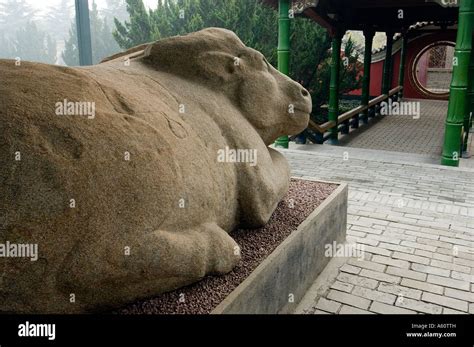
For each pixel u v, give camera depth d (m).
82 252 2.03
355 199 5.97
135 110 2.50
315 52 12.60
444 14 11.85
